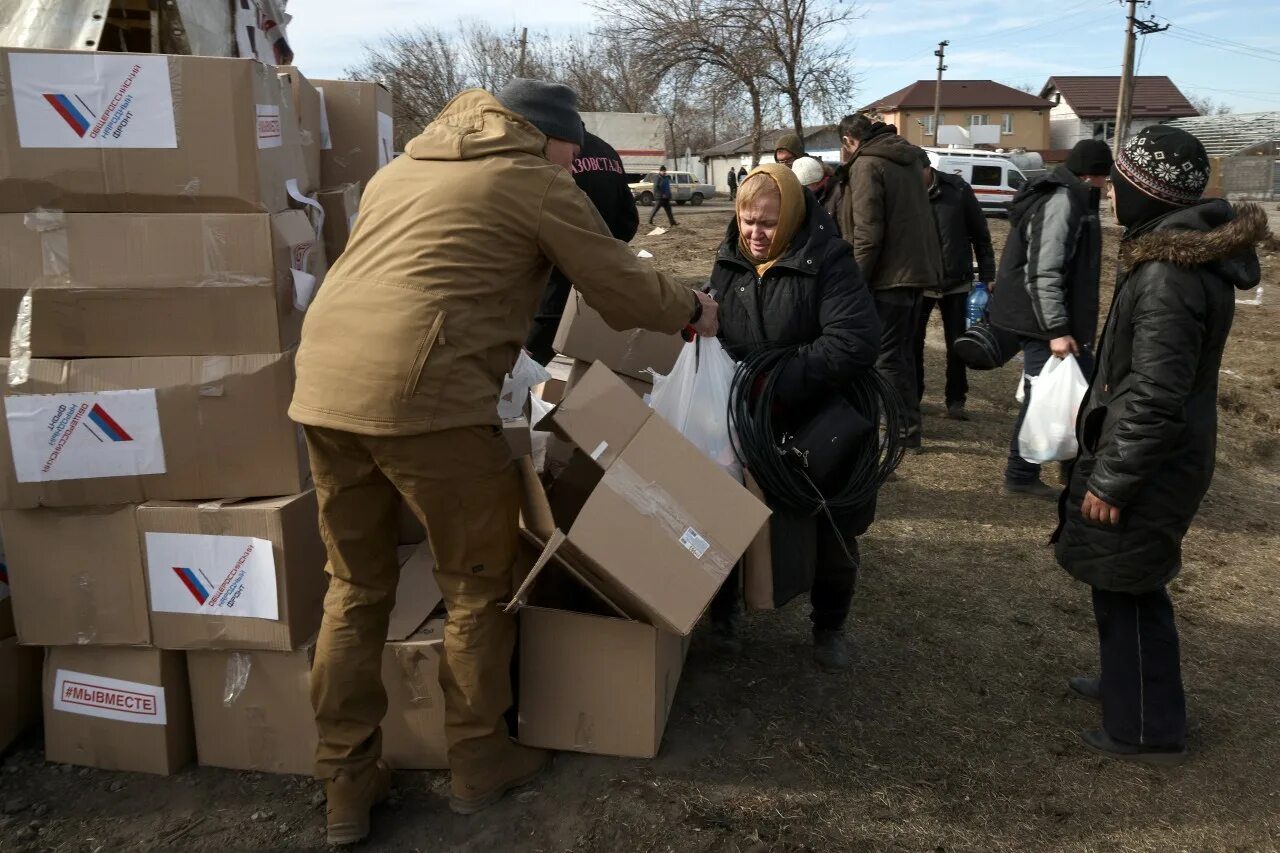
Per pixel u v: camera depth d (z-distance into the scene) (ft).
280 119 7.94
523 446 8.80
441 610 8.75
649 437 7.66
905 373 17.28
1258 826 8.09
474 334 6.78
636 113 112.78
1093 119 193.77
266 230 7.47
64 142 7.14
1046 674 10.40
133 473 7.69
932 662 10.55
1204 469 8.19
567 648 8.22
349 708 7.43
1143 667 8.77
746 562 8.78
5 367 7.41
